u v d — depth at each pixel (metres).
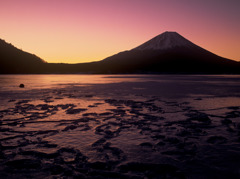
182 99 11.23
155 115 7.12
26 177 2.99
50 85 23.09
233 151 3.91
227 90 16.73
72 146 4.19
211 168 3.25
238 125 5.75
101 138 4.68
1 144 4.30
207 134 4.98
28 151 3.91
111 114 7.29
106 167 3.30
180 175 3.04
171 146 4.20
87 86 21.39
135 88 18.73
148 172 3.14
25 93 14.30
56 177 3.00
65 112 7.63
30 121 6.24
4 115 7.07
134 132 5.16
